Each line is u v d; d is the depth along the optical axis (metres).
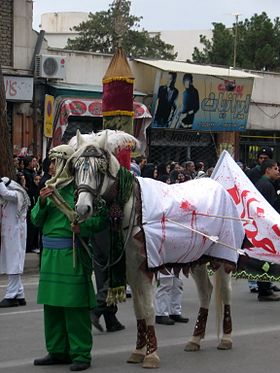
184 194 7.75
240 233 8.28
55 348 7.52
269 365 7.67
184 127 22.28
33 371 7.39
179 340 8.58
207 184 8.10
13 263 10.08
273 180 11.22
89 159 7.01
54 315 7.46
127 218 7.30
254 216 9.68
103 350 8.14
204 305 8.20
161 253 7.40
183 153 23.06
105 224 7.25
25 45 19.38
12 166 13.47
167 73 21.20
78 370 7.36
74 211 7.12
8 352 8.07
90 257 7.29
